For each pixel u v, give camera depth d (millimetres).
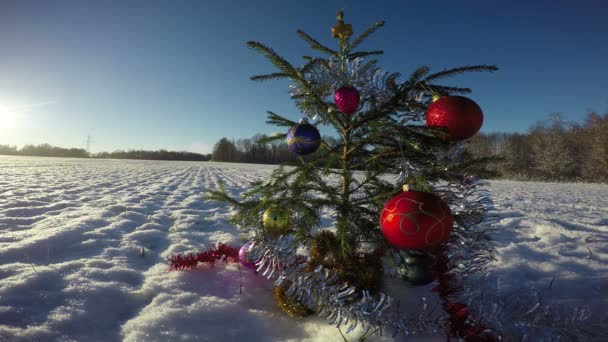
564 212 5605
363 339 1444
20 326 1421
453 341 1441
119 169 15859
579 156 27828
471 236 1590
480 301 1410
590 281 2205
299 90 1934
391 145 1775
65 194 5676
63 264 2139
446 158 1515
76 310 1585
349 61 1917
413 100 1761
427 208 1210
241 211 2074
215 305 1743
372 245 2000
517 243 3154
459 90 1822
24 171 11508
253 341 1464
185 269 2252
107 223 3566
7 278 1863
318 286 1408
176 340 1412
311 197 1940
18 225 3332
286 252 1552
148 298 1830
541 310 1413
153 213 4395
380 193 1867
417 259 1868
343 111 1691
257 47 1707
